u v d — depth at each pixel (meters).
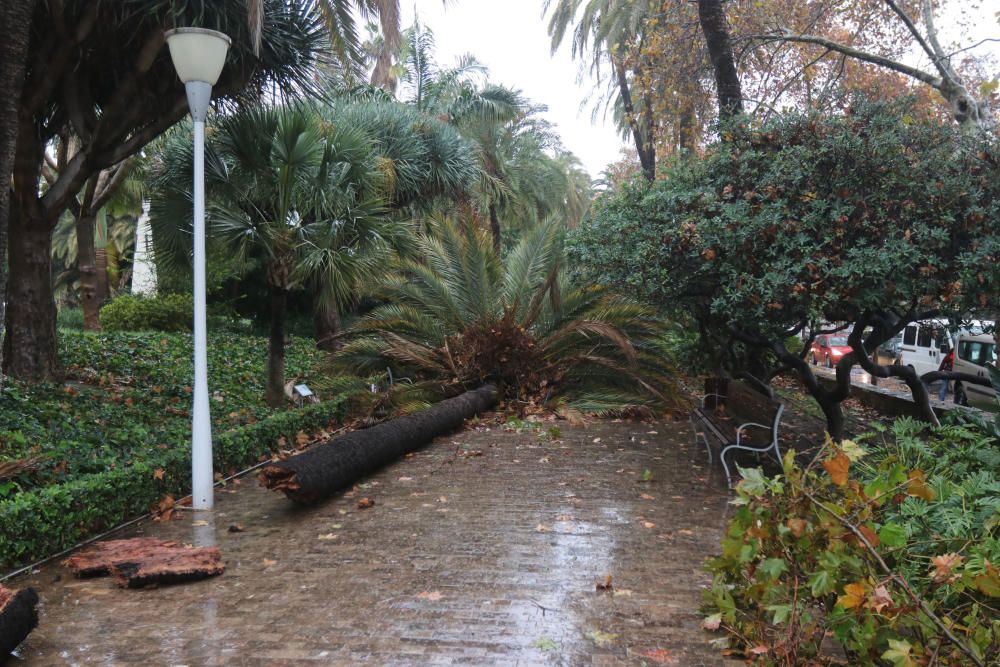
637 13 20.70
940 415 9.75
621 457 7.98
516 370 11.49
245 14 8.52
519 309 12.09
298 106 9.74
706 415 7.99
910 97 6.55
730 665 3.23
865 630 2.71
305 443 8.87
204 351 6.18
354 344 12.19
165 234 10.09
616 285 7.56
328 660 3.29
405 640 3.50
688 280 6.89
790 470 3.11
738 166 6.77
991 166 6.04
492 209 29.09
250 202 9.94
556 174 33.78
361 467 6.76
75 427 7.55
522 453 8.22
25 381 9.41
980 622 2.72
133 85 9.11
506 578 4.34
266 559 4.74
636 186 7.64
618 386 11.38
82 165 9.61
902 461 4.32
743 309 6.30
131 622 3.75
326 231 9.68
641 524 5.46
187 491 6.51
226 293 23.48
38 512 4.76
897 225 5.97
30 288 9.67
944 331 7.44
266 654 3.36
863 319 6.77
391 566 4.57
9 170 5.93
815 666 3.08
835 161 6.14
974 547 2.82
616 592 4.10
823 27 14.24
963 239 5.99
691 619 3.73
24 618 3.35
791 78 14.05
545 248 12.46
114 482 5.51
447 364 11.59
